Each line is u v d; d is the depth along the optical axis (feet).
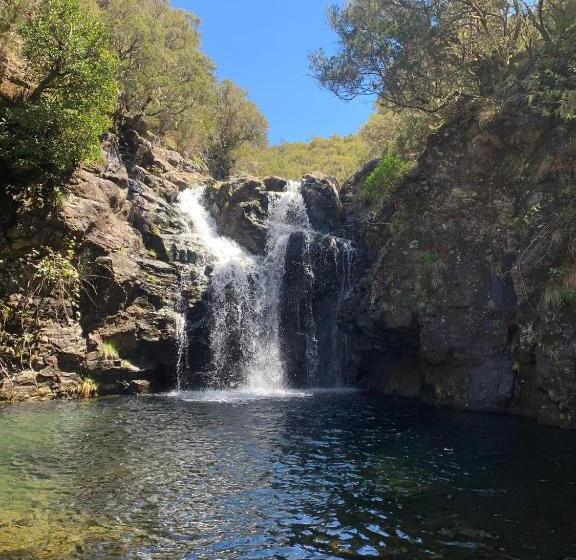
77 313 59.57
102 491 27.14
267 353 75.00
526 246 47.78
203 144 134.51
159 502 25.75
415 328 55.67
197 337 67.97
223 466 31.65
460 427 42.39
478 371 50.19
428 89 66.59
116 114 89.97
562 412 42.29
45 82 56.18
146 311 64.69
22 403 51.49
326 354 74.08
